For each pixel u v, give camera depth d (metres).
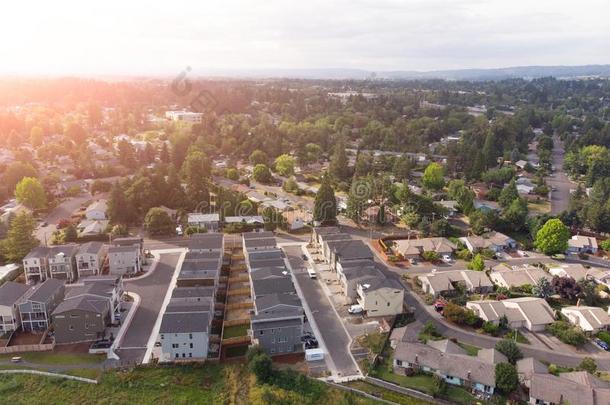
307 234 114.44
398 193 128.12
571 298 81.56
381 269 94.94
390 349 68.75
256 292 76.50
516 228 115.19
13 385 60.44
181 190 127.94
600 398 55.16
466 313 74.38
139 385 60.97
